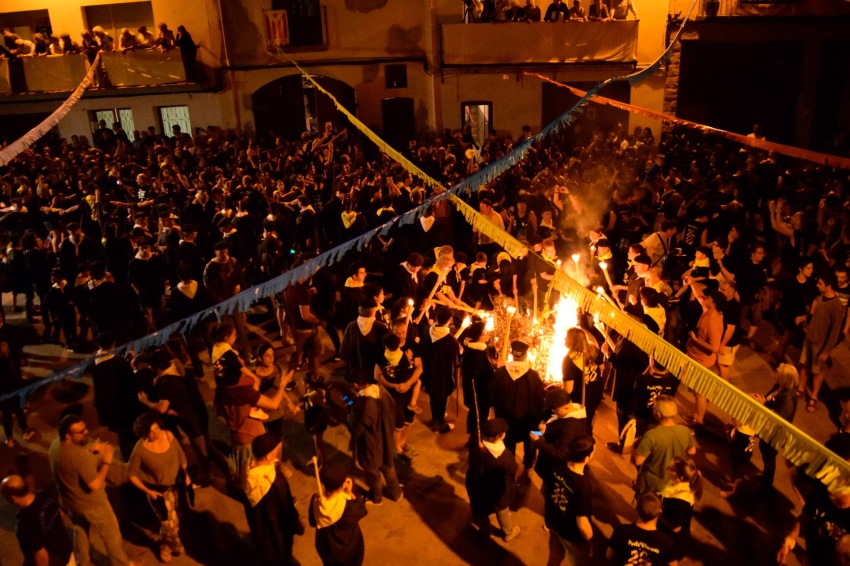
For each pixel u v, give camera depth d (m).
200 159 16.56
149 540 5.99
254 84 21.33
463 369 6.61
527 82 19.92
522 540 5.76
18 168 16.55
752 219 11.03
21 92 21.72
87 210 12.66
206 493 6.59
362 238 4.52
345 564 4.80
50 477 6.97
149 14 22.62
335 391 8.38
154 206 11.75
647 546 4.18
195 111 21.91
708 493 6.26
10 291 11.78
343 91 22.05
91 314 8.49
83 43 21.27
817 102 19.73
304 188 13.35
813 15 18.36
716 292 6.94
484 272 8.99
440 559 5.57
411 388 6.82
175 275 10.16
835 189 11.97
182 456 5.66
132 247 10.41
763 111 20.27
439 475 6.71
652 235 9.77
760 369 8.54
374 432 5.85
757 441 6.73
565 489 4.66
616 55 19.05
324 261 4.47
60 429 4.95
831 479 2.62
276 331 10.30
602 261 8.89
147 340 4.80
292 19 20.78
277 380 6.83
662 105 19.61
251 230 10.95
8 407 7.13
